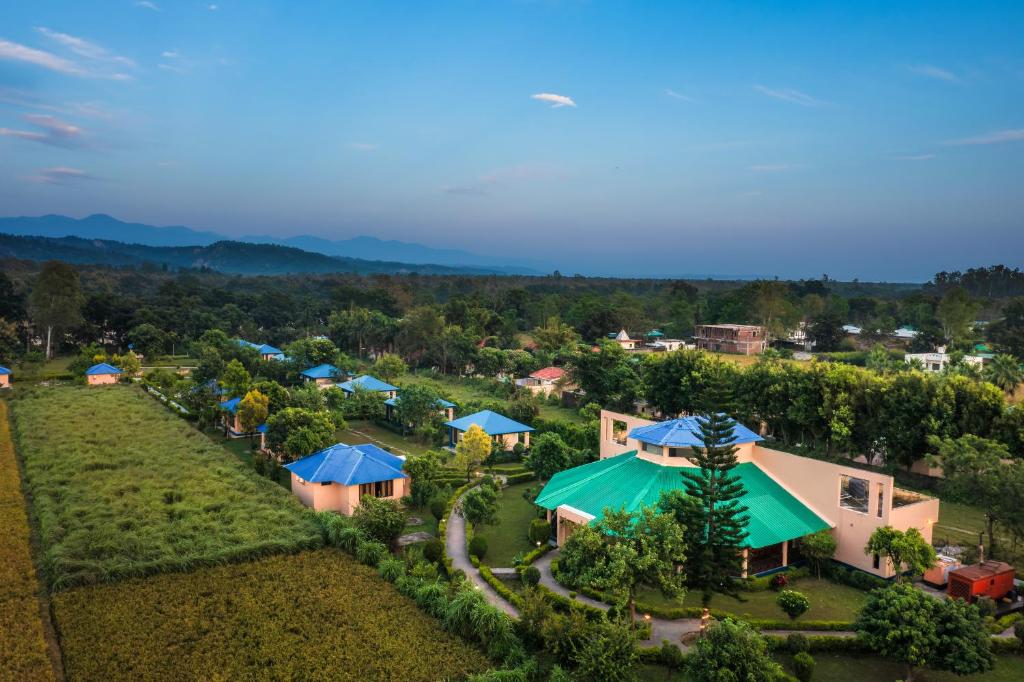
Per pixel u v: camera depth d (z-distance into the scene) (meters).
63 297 124.06
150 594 33.72
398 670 27.92
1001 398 54.69
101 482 50.16
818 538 39.47
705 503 35.66
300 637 30.22
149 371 109.44
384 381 103.50
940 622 27.34
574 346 117.12
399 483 51.06
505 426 68.94
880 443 60.69
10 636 29.38
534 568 36.62
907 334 154.88
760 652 25.64
